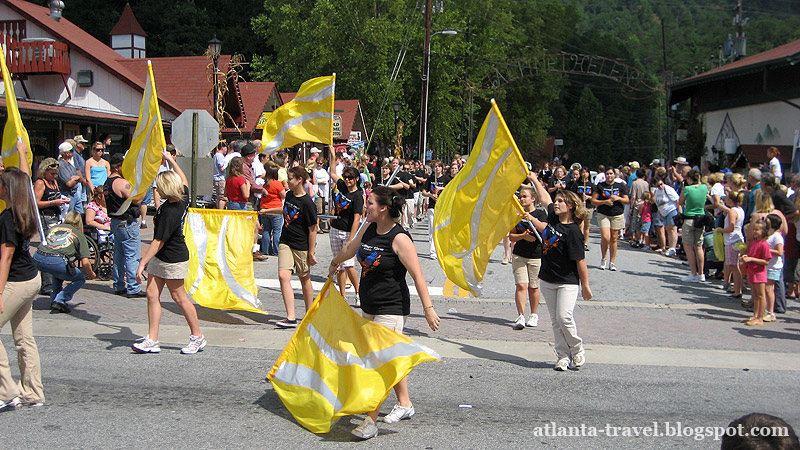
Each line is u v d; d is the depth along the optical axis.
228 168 12.12
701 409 5.87
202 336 7.32
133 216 9.84
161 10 47.38
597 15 98.81
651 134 93.31
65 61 23.44
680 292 11.53
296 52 42.44
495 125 6.95
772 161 16.03
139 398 5.88
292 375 5.54
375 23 40.69
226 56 27.70
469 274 7.20
